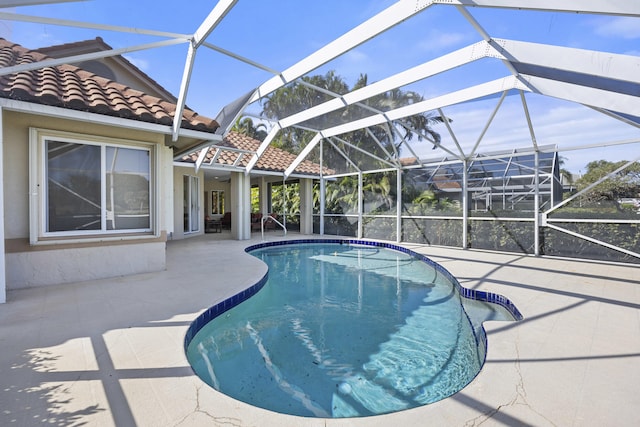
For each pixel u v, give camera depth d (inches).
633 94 200.8
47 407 95.6
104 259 262.5
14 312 178.7
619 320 174.7
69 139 244.5
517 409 97.3
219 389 142.1
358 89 321.1
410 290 303.1
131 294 216.8
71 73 282.4
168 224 301.6
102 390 105.0
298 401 134.0
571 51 186.7
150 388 106.5
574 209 372.5
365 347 184.4
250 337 197.6
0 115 195.0
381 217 576.4
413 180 530.6
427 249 466.3
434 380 150.2
